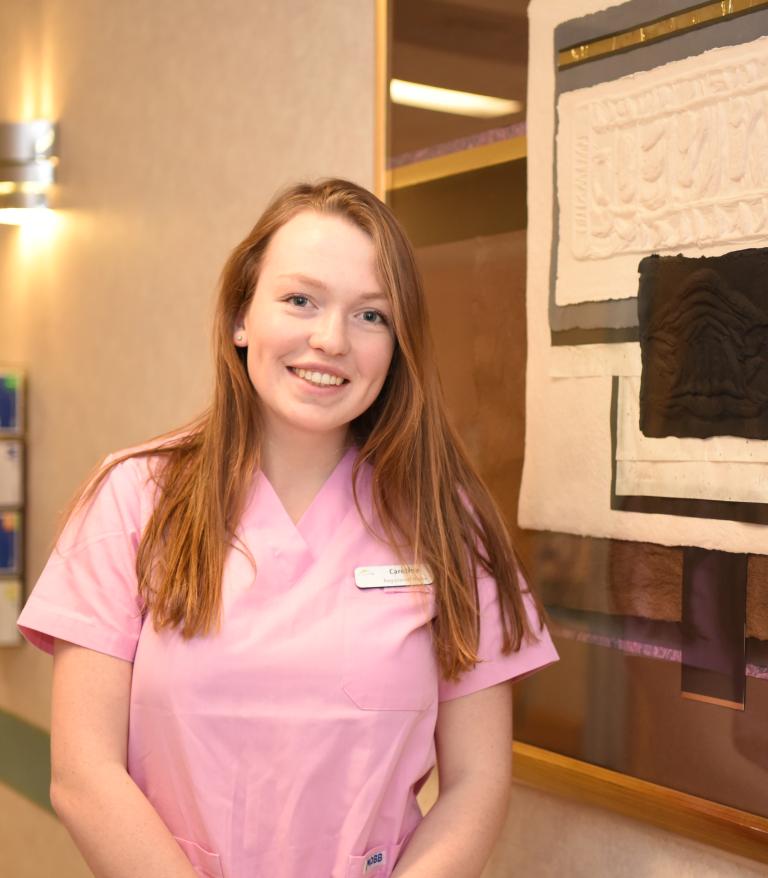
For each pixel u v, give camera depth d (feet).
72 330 8.74
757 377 3.97
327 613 4.05
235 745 3.90
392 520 4.29
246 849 3.91
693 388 4.19
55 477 8.98
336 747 3.96
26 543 9.42
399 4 5.56
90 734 3.90
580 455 4.65
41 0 9.21
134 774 4.03
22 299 9.56
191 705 3.89
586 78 4.59
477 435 5.17
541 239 4.81
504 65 4.98
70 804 3.84
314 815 3.96
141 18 7.85
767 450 3.94
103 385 8.29
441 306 5.36
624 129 4.44
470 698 4.32
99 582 4.03
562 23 4.69
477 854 4.04
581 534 4.66
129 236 7.97
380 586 4.14
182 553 3.99
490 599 4.36
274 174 6.55
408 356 4.13
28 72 9.42
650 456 4.36
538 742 4.89
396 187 5.60
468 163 5.18
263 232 4.17
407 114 5.52
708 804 4.15
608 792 4.51
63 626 3.99
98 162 8.38
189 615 3.90
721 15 4.08
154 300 7.65
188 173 7.32
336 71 6.12
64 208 8.88
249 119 6.77
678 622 4.27
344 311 4.00
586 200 4.60
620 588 4.50
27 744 9.07
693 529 4.21
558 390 4.75
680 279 4.23
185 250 7.33
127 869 3.70
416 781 4.28
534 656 4.40
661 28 4.29
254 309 4.09
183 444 4.33
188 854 3.97
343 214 4.09
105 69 8.30
